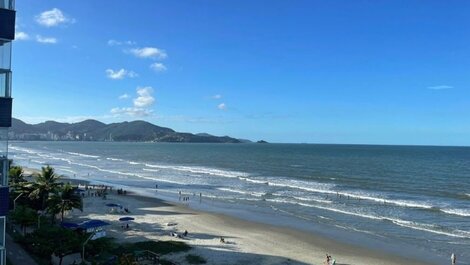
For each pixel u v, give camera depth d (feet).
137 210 204.95
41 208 157.17
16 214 135.33
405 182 336.29
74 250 105.70
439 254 137.69
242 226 174.29
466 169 457.27
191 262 122.21
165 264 117.70
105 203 221.46
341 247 144.77
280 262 126.41
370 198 246.68
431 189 294.87
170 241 143.33
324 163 552.41
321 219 188.85
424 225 176.24
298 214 199.62
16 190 154.92
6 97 64.90
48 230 113.80
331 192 272.31
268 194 262.26
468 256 135.44
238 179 353.51
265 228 171.12
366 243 149.89
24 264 101.24
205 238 152.97
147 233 157.69
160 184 315.17
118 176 372.58
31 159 587.27
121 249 127.03
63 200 143.64
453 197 258.16
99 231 132.87
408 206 221.66
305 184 318.04
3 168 65.10
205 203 229.45
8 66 65.05
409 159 635.25
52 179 155.84
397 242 151.23
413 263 128.77
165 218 186.80
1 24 63.57
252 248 141.08
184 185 309.22
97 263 107.34
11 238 123.54
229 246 142.72
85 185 289.53
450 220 187.93
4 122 64.80
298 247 143.84
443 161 588.91
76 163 528.63
